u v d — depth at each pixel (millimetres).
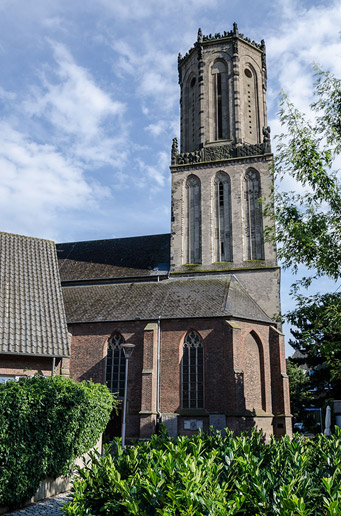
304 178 21266
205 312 37906
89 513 7551
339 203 20422
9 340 25672
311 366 51312
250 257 46250
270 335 39719
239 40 53500
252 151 49094
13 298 28484
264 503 7148
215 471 8062
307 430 59031
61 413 17531
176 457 8086
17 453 14914
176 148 51938
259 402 37375
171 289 43438
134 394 37312
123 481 7625
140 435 34906
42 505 15922
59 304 29828
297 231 20344
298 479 8016
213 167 49688
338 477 8719
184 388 36688
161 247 52094
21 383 16594
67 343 27484
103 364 39156
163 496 6910
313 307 20578
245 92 53000
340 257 19812
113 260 52062
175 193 50156
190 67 56094
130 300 42469
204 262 46875
